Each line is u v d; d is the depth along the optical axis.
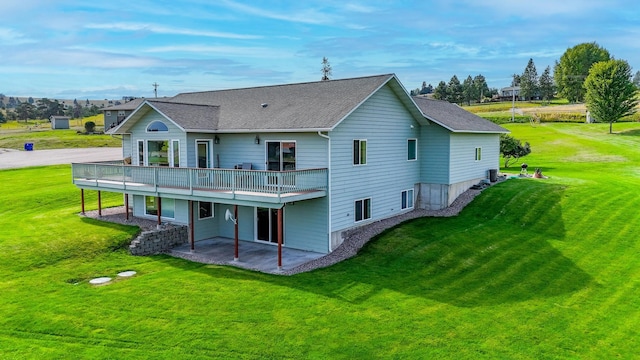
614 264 16.67
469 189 25.92
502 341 11.15
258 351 10.47
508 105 105.56
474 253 17.67
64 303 13.00
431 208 24.08
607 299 13.83
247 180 17.05
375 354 10.43
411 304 13.25
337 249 18.50
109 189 21.72
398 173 22.50
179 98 28.02
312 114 18.70
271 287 14.49
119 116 53.69
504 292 14.31
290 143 18.98
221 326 11.66
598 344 11.13
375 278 15.41
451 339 11.20
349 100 19.08
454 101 115.38
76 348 10.49
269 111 20.81
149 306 12.87
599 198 23.59
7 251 16.95
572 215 21.64
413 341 11.05
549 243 18.84
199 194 18.16
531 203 23.20
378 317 12.34
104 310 12.56
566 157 40.66
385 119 21.17
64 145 62.62
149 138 21.44
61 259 16.80
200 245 20.08
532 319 12.41
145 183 20.30
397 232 19.84
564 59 106.69
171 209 21.30
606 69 52.81
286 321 12.01
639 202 23.09
